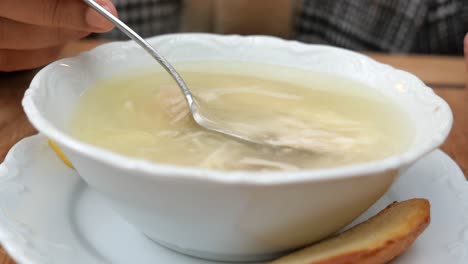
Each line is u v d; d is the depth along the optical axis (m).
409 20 0.77
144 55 0.43
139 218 0.32
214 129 0.36
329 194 0.29
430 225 0.35
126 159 0.28
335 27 0.82
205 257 0.33
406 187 0.38
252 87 0.42
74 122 0.36
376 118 0.39
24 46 0.48
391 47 0.79
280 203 0.29
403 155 0.29
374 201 0.32
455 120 0.48
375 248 0.31
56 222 0.34
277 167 0.33
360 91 0.42
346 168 0.28
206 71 0.44
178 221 0.30
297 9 0.85
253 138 0.36
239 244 0.31
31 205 0.35
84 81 0.39
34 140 0.40
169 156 0.34
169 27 0.85
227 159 0.34
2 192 0.35
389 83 0.41
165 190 0.28
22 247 0.31
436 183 0.39
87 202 0.36
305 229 0.31
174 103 0.39
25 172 0.37
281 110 0.40
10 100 0.49
